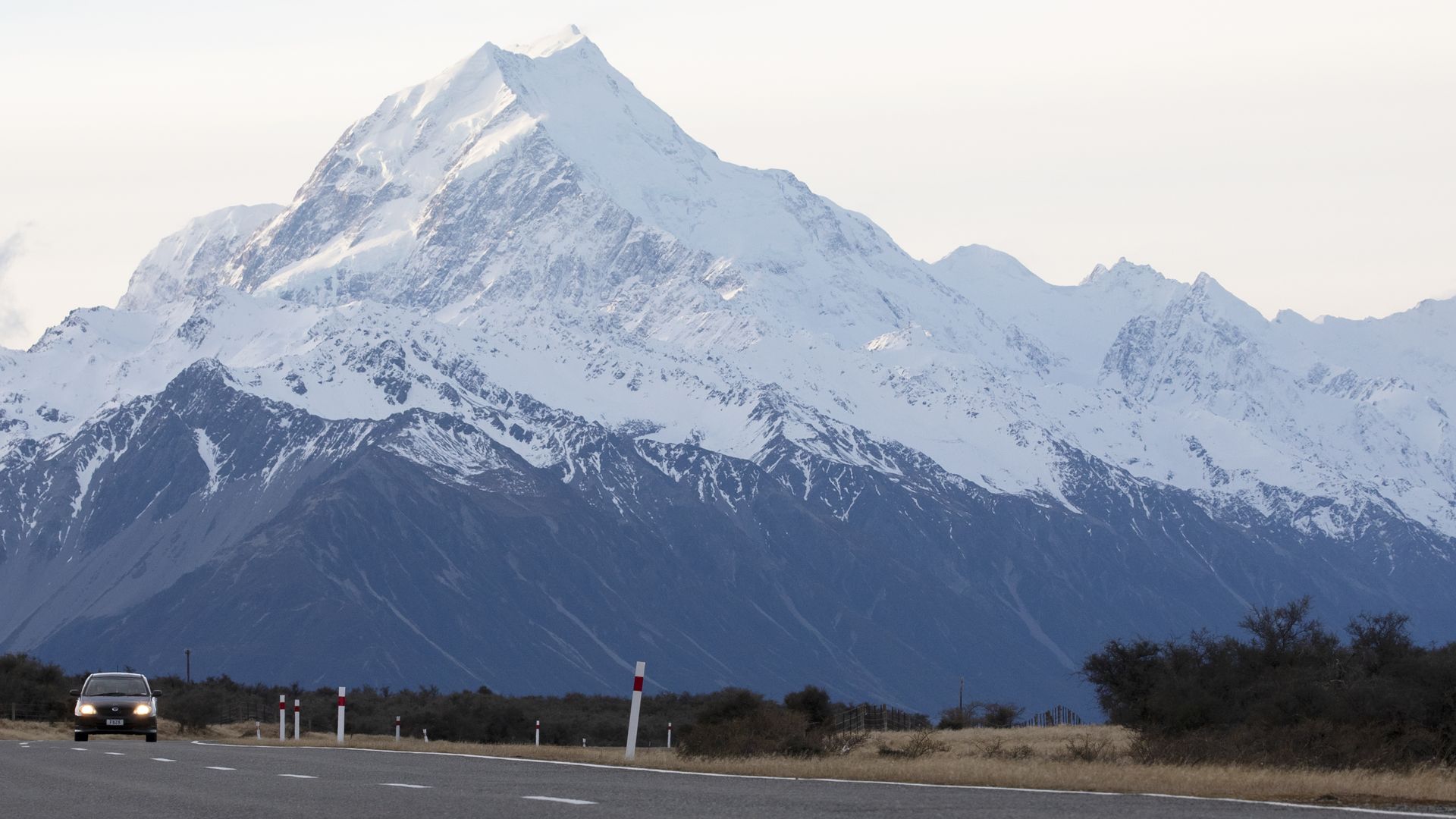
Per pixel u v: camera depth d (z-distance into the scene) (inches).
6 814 2819.9
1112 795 3198.8
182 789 3233.3
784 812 2760.8
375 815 2726.4
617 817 2679.6
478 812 2755.9
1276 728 5157.5
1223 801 3070.9
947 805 2903.5
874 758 5482.3
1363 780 3565.5
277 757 4367.6
